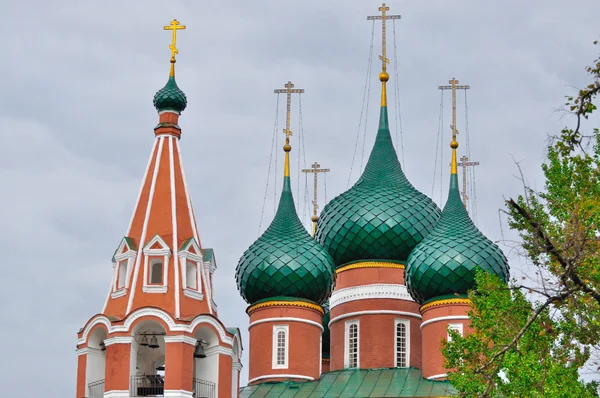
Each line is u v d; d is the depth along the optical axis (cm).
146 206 11750
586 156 7419
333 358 13300
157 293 11306
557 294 5912
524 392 7581
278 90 14200
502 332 7844
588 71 6144
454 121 13388
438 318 12331
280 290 12900
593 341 6569
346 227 13438
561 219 7462
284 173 13712
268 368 12669
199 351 11306
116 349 11019
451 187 13062
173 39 12488
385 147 13975
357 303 13238
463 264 12338
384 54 14362
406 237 13350
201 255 11638
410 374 12619
